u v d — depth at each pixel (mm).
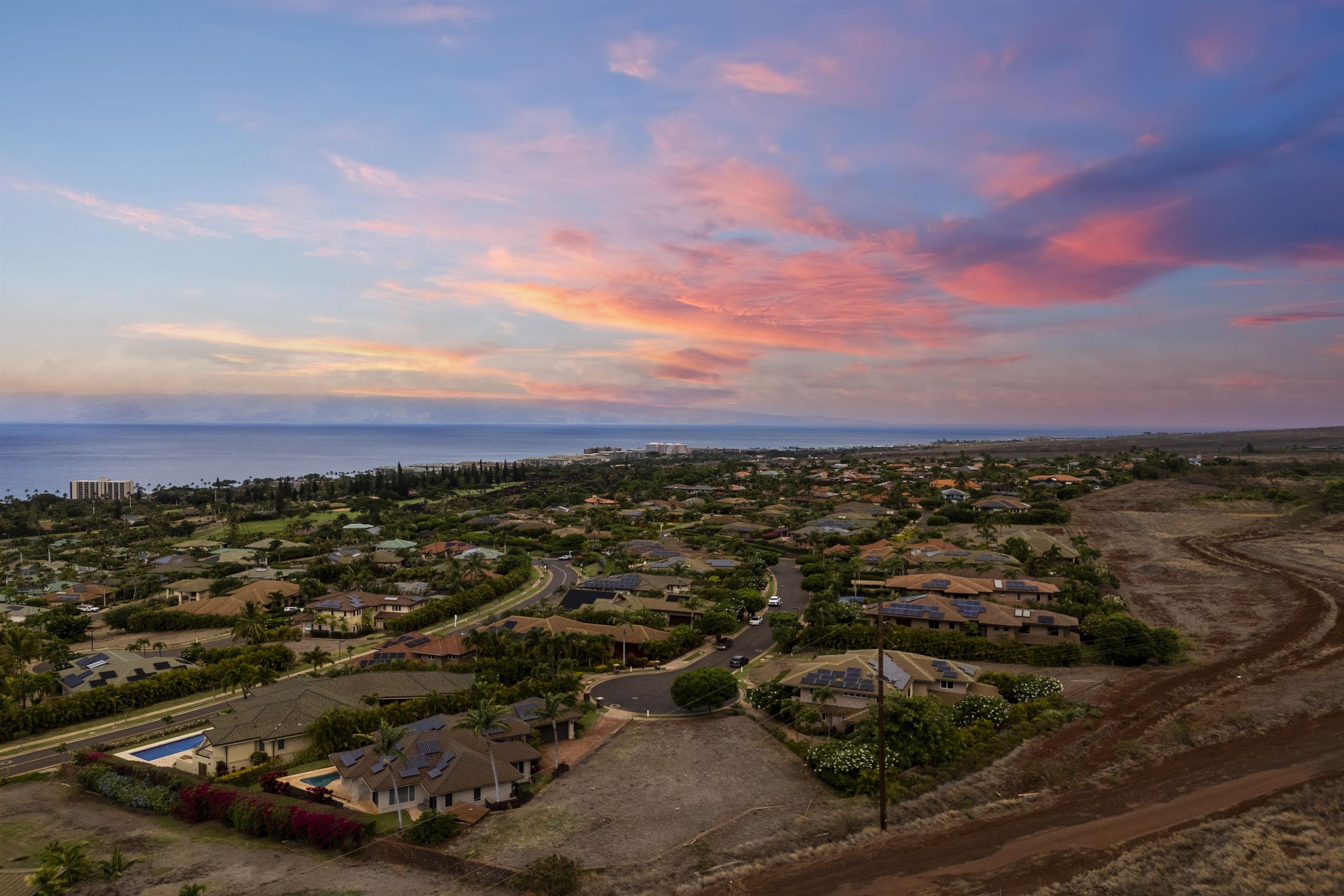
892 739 56312
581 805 53844
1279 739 54562
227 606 121750
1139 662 80562
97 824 52438
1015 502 190875
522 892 42000
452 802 52844
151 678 82562
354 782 54688
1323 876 34906
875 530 168500
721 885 40875
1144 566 130000
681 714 73375
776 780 57344
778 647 95875
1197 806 45344
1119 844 41469
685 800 54281
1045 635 90188
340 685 73188
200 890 42562
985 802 48438
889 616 97688
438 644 92812
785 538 178750
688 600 113500
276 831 49469
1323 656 75125
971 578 110000
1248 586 112250
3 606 128875
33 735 71562
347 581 135125
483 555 155250
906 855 42281
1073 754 54969
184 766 62969
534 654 83188
